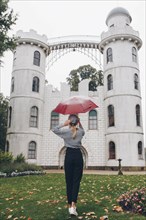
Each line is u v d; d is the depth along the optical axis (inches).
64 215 195.3
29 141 1042.7
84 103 206.1
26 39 1146.0
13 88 1128.8
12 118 1072.8
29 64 1135.6
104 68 1156.5
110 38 1128.2
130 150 983.0
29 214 202.7
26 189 358.6
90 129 1090.7
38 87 1137.4
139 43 1154.0
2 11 674.8
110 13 1243.8
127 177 533.0
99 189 336.2
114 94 1061.8
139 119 1050.7
